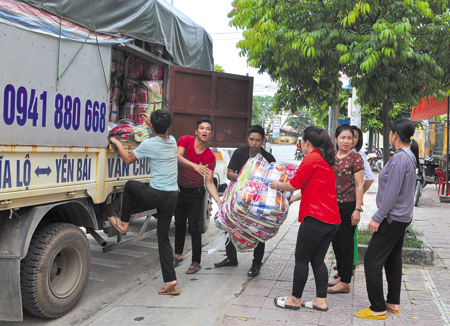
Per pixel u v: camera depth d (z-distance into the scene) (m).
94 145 4.18
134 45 4.96
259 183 4.28
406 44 4.91
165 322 3.69
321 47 5.38
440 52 5.36
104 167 4.39
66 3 3.70
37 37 3.38
